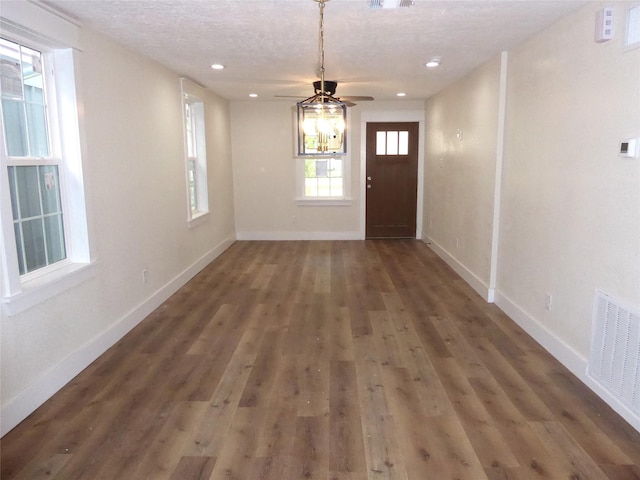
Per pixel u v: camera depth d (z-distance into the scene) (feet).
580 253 9.52
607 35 8.34
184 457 7.23
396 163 25.14
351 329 12.54
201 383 9.60
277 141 24.93
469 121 16.72
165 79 15.30
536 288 11.62
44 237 9.61
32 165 9.16
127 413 8.47
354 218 25.62
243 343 11.65
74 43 9.77
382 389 9.30
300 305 14.58
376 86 19.52
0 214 7.68
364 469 6.93
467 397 8.95
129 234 12.60
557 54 10.43
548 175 10.91
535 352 10.94
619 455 7.16
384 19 10.19
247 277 17.95
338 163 25.44
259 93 21.34
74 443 7.58
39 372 8.76
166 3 9.02
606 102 8.55
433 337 11.93
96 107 10.84
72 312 9.85
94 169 10.73
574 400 8.76
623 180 8.07
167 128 15.46
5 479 6.73
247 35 11.35
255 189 25.45
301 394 9.14
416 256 21.43
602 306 8.68
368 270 18.93
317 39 11.77
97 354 10.78
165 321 13.21
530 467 6.92
